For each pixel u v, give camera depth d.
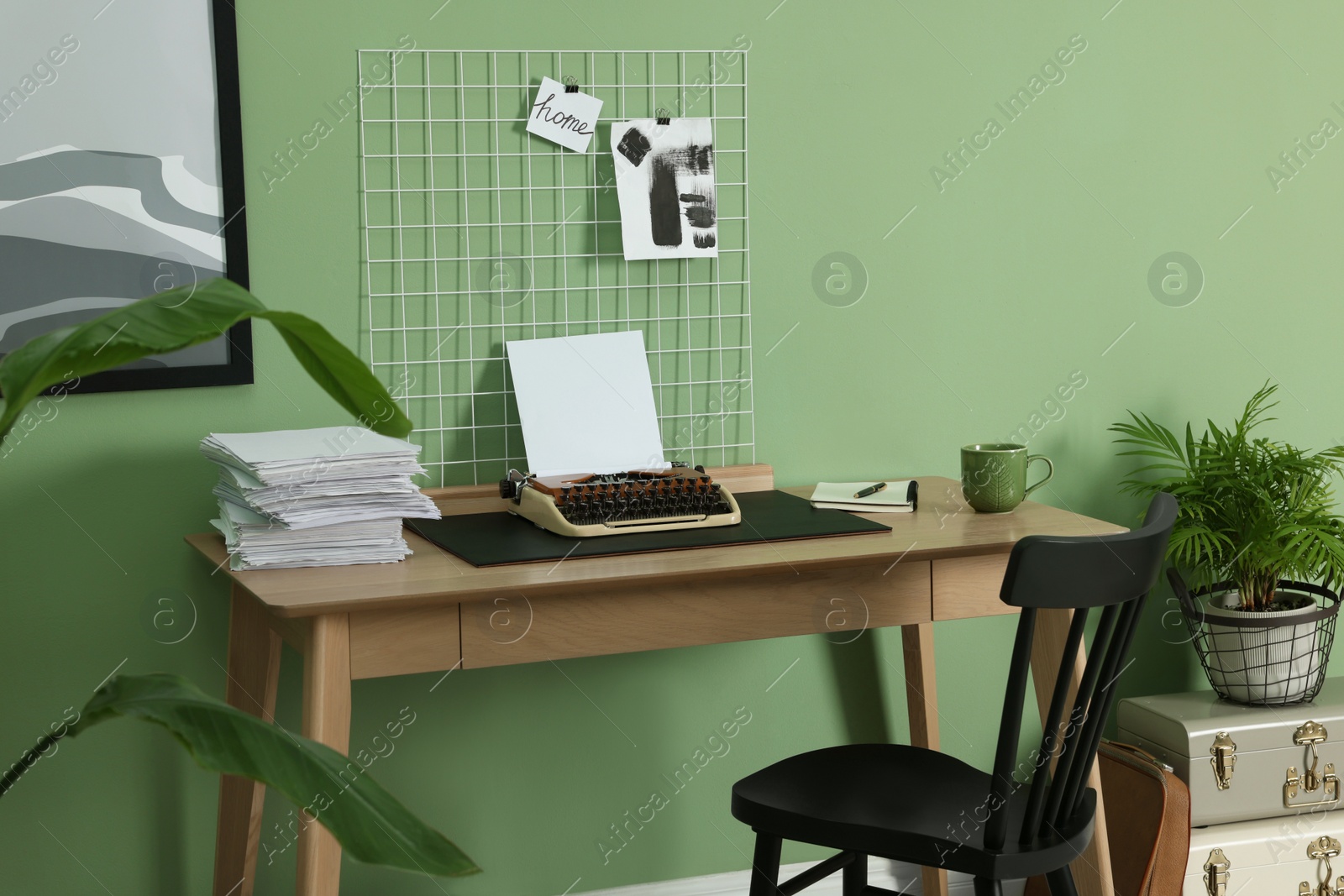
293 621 1.52
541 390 1.90
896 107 2.11
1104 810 1.86
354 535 1.54
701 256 2.01
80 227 1.74
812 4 2.04
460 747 1.99
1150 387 2.30
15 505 1.75
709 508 1.74
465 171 1.91
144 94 1.75
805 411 2.12
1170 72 2.24
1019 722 1.32
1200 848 2.02
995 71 2.15
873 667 2.19
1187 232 2.29
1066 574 1.27
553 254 1.96
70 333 0.90
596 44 1.95
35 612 1.78
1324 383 2.41
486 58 1.90
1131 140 2.23
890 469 2.18
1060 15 2.17
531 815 2.04
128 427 1.79
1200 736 2.02
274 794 1.91
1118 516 2.30
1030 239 2.20
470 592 1.40
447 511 1.90
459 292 1.92
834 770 1.61
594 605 1.51
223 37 1.77
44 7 1.70
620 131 1.95
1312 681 2.12
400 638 1.43
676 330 2.04
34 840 1.81
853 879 1.81
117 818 1.84
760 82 2.03
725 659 2.12
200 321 0.91
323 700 1.38
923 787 1.55
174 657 1.85
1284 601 2.18
